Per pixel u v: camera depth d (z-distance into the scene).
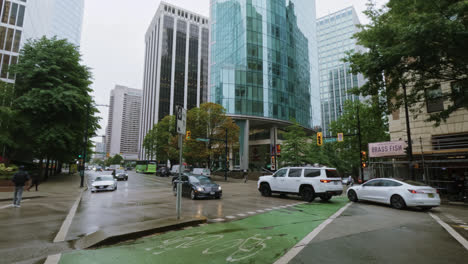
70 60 26.41
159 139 61.72
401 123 20.03
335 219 8.83
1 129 23.89
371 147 19.56
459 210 11.52
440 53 8.49
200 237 6.19
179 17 114.69
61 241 5.89
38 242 5.80
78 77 27.70
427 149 18.06
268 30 51.94
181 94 107.81
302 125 56.22
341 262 4.53
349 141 37.22
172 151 52.22
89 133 32.12
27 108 23.78
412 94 11.23
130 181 34.03
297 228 7.32
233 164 53.97
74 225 7.71
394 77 10.25
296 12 60.03
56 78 25.06
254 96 48.88
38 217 9.05
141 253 4.95
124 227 6.59
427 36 7.46
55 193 18.30
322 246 5.52
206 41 120.25
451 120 17.38
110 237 5.65
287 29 55.50
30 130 24.14
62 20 102.38
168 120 60.53
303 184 13.84
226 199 14.56
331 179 13.37
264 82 50.03
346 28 101.81
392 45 9.02
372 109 13.02
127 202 13.40
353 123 36.09
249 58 49.25
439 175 18.05
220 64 53.75
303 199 14.08
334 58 103.38
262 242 5.80
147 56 132.75
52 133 24.19
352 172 43.06
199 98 112.06
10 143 24.36
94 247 5.35
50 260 4.55
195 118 39.44
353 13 102.06
